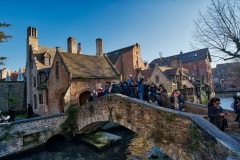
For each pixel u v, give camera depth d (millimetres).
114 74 17844
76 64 16172
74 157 10422
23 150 10836
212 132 3971
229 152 2990
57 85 15984
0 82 21906
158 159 9328
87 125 12344
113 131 16234
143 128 7355
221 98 42594
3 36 10594
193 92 29078
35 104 21203
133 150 11219
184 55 52688
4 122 11102
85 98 15688
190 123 5156
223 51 9992
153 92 9391
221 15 9688
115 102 9250
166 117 6156
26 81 23938
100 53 23812
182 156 5449
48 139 12211
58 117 12711
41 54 22422
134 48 28766
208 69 46344
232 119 7305
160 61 48094
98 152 11125
